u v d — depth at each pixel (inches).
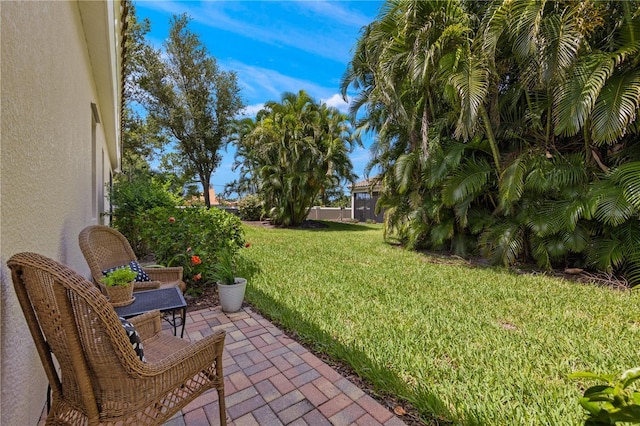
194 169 781.3
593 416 29.5
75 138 111.5
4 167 47.8
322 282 183.5
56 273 41.4
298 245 338.6
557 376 87.7
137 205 242.5
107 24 123.3
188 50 738.8
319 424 70.2
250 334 116.6
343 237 425.4
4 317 47.8
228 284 141.5
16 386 52.8
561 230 213.0
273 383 85.7
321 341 107.4
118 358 46.0
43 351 48.6
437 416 71.3
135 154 710.5
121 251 120.0
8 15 49.2
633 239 188.4
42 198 68.6
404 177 286.5
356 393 81.4
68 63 98.0
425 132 257.0
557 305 147.9
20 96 54.7
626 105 166.2
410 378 87.2
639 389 80.3
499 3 204.4
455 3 214.7
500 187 227.3
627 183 173.6
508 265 228.5
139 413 51.0
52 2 77.7
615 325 123.1
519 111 244.7
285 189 591.8
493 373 88.0
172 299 95.1
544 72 181.9
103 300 43.4
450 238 299.3
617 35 188.2
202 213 195.6
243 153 700.0
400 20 229.8
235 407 75.9
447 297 159.2
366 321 125.6
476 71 204.1
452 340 108.8
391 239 382.6
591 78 173.3
